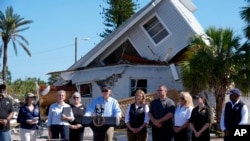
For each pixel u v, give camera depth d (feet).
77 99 37.45
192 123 35.01
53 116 37.40
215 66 63.67
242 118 32.48
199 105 35.17
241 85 63.87
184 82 65.77
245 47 64.69
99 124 30.94
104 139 31.17
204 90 64.54
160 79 77.20
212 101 67.77
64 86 81.82
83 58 83.97
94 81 79.71
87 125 31.37
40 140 55.88
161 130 35.37
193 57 64.49
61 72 82.33
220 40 64.69
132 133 36.14
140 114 35.94
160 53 82.17
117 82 78.28
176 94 67.26
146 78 77.46
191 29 78.28
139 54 84.23
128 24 81.51
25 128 38.93
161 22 82.07
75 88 81.61
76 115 37.04
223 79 64.03
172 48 80.43
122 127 65.10
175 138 36.14
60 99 37.65
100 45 83.61
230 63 63.41
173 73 74.74
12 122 57.16
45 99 77.97
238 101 32.96
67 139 35.53
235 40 64.54
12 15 174.19
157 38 82.94
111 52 85.05
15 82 195.62
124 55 84.38
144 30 83.71
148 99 66.33
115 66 78.84
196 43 66.13
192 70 64.28
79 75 81.20
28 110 39.11
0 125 35.53
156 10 82.48
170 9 81.41
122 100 67.41
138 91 36.29
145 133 36.06
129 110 36.32
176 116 35.96
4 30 173.99
